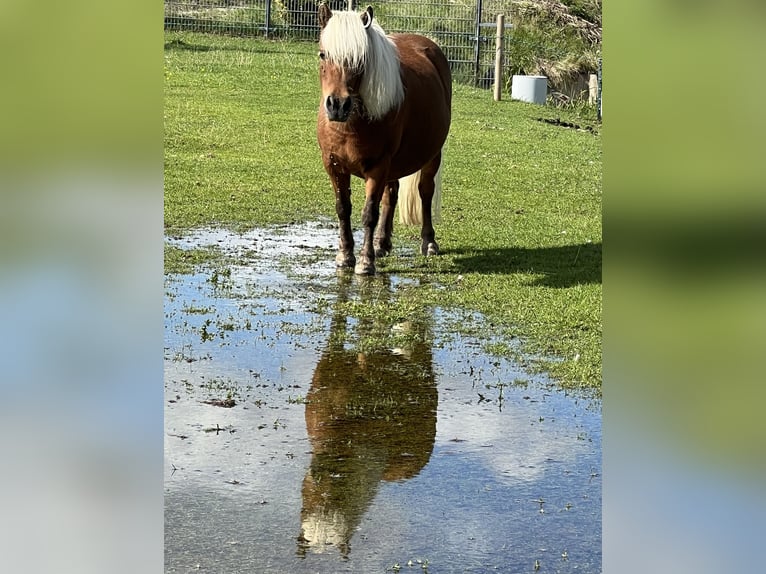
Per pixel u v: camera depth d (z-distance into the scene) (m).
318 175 11.99
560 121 17.17
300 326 6.56
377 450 4.55
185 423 4.81
